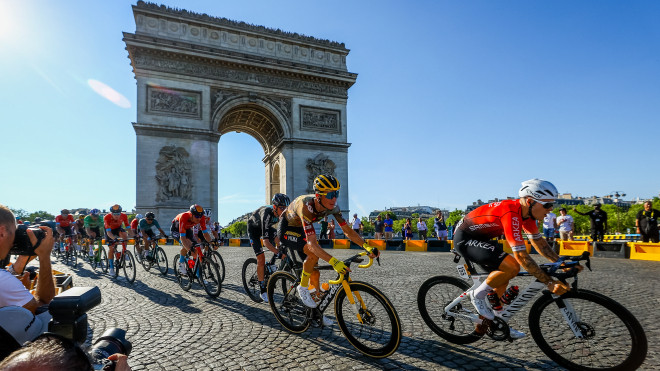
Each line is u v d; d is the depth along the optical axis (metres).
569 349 4.21
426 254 18.66
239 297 8.55
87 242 18.42
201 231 10.49
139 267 14.57
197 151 37.50
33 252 2.90
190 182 36.78
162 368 4.54
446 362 4.48
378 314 4.71
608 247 16.23
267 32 42.47
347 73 45.03
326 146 43.88
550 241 18.78
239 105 41.69
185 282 10.55
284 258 7.51
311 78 44.00
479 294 4.61
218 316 6.89
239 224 149.12
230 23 40.69
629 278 9.98
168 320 6.70
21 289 2.74
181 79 37.88
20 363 0.88
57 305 2.25
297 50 44.22
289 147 42.47
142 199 34.69
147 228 13.38
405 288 9.05
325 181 4.86
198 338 5.64
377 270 12.34
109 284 10.84
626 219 82.25
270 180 50.97
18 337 2.59
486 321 4.64
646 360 4.38
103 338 1.91
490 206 4.69
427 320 5.44
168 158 36.19
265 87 41.94
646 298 7.51
